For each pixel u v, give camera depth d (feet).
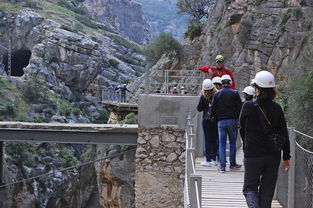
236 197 27.91
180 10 218.38
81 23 476.95
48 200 188.34
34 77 319.47
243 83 117.80
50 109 296.30
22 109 280.51
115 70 389.19
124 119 113.60
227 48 133.39
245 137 19.29
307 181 22.62
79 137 63.57
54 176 194.49
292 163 25.54
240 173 34.01
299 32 107.24
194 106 49.37
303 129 50.72
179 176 49.52
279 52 111.04
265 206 18.81
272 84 19.03
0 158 81.71
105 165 103.50
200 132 42.98
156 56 180.65
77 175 200.54
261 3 121.49
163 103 49.85
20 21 393.91
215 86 35.04
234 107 33.04
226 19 136.56
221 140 33.68
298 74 66.54
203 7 213.46
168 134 49.83
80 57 357.00
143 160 50.16
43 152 206.49
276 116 18.89
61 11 468.34
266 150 18.76
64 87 341.00
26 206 174.29
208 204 26.58
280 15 113.80
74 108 317.42
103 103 134.10
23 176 181.88
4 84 287.48
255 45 118.11
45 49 351.05
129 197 97.55
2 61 395.75
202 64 146.10
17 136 64.95
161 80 86.48
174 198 49.67
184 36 184.44
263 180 19.07
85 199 194.08
